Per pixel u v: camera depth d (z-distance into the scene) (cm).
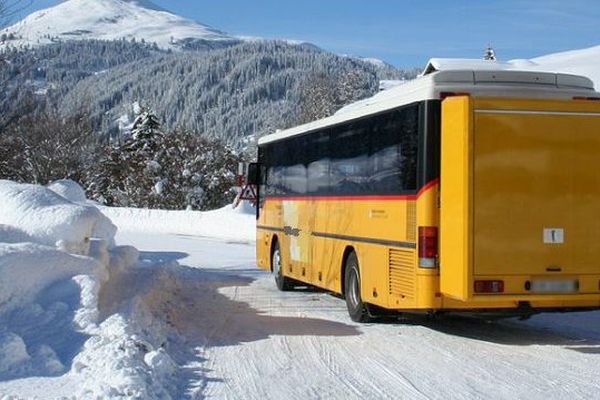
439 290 971
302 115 7031
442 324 1188
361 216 1171
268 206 1773
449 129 960
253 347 993
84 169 4191
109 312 1001
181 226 4172
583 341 1043
